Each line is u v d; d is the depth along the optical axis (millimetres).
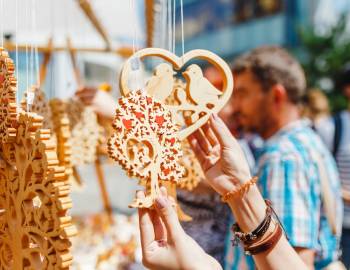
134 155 761
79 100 1420
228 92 924
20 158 759
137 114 777
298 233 1084
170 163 805
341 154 2326
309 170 1175
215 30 9570
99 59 3215
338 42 7316
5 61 777
